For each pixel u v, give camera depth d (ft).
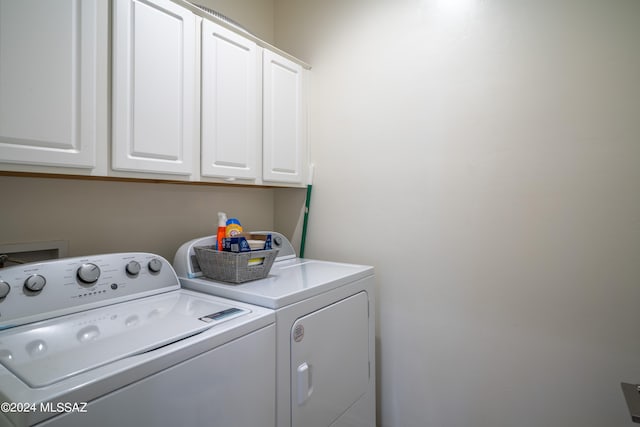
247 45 5.24
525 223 4.72
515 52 4.76
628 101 4.10
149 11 3.95
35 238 3.96
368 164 6.07
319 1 6.64
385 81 5.88
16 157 2.97
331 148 6.49
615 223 4.18
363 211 6.14
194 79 4.46
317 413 4.03
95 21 3.50
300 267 5.49
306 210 6.70
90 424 2.04
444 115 5.32
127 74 3.74
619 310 4.16
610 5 4.18
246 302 3.74
